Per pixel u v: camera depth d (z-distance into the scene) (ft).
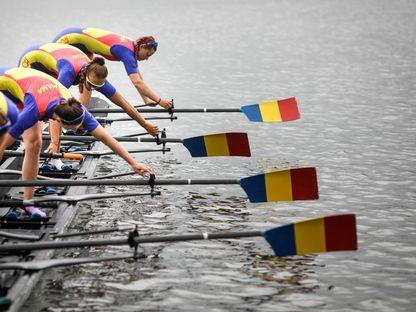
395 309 51.19
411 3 419.13
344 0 458.50
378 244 64.28
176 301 52.16
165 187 82.79
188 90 158.61
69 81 68.80
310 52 223.92
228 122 122.31
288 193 63.62
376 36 263.29
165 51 235.20
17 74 59.62
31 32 301.63
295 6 427.33
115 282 55.16
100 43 82.53
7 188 71.97
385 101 137.80
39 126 61.46
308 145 104.06
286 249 53.36
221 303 51.90
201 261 59.93
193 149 77.36
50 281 54.90
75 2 480.64
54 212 65.77
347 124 117.70
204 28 316.19
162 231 67.21
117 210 73.36
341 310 50.85
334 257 60.95
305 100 141.49
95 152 86.89
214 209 74.38
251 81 169.89
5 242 58.95
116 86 173.27
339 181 84.84
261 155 98.58
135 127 120.06
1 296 48.08
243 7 430.61
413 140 105.70
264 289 54.39
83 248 61.93
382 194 79.71
